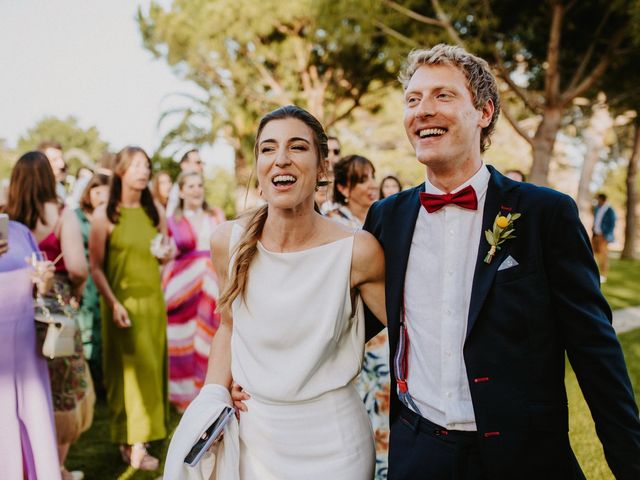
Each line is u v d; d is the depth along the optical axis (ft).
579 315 5.15
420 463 5.73
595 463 11.30
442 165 5.70
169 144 40.04
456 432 5.59
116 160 12.52
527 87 35.94
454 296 5.62
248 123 41.63
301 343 6.09
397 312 5.95
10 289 8.40
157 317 12.66
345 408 6.22
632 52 28.17
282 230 6.21
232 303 6.37
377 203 6.79
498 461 5.27
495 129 6.18
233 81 40.93
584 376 5.16
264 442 6.10
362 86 41.32
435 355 5.69
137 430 12.07
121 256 12.35
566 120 56.44
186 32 37.24
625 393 5.04
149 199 12.95
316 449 6.02
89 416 11.03
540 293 5.29
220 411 6.06
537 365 5.28
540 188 5.58
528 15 29.19
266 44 40.57
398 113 71.56
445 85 5.58
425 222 5.89
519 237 5.41
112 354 12.33
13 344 8.34
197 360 16.17
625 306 28.89
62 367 10.40
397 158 72.18
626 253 57.52
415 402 5.86
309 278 6.12
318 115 41.98
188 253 16.17
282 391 5.99
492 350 5.32
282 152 5.91
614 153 86.79
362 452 6.17
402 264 5.93
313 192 6.19
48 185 10.36
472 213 5.69
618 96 33.04
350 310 6.24
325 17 32.22
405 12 28.71
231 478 5.99
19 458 8.27
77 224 10.73
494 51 28.91
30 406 8.53
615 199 110.32
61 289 10.40
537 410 5.23
